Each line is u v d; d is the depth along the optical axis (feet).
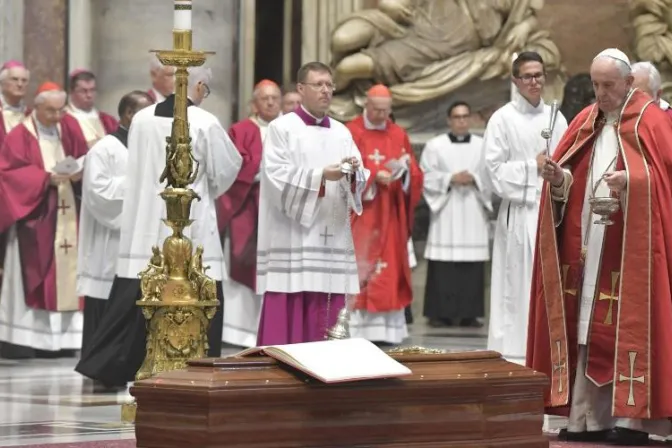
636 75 76.48
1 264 119.34
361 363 46.19
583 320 68.03
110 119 126.11
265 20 154.92
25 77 122.83
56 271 119.44
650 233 66.18
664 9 147.43
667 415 65.46
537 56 94.79
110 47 139.95
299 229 81.97
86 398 88.48
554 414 69.41
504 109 95.96
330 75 83.30
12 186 117.39
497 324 95.66
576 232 68.90
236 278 120.16
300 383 45.34
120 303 87.97
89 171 102.27
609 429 68.54
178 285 68.80
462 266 144.25
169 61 66.90
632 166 66.49
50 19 138.41
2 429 72.38
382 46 150.92
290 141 82.53
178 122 68.28
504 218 95.25
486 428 48.32
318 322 82.58
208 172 84.69
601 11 152.05
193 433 44.70
